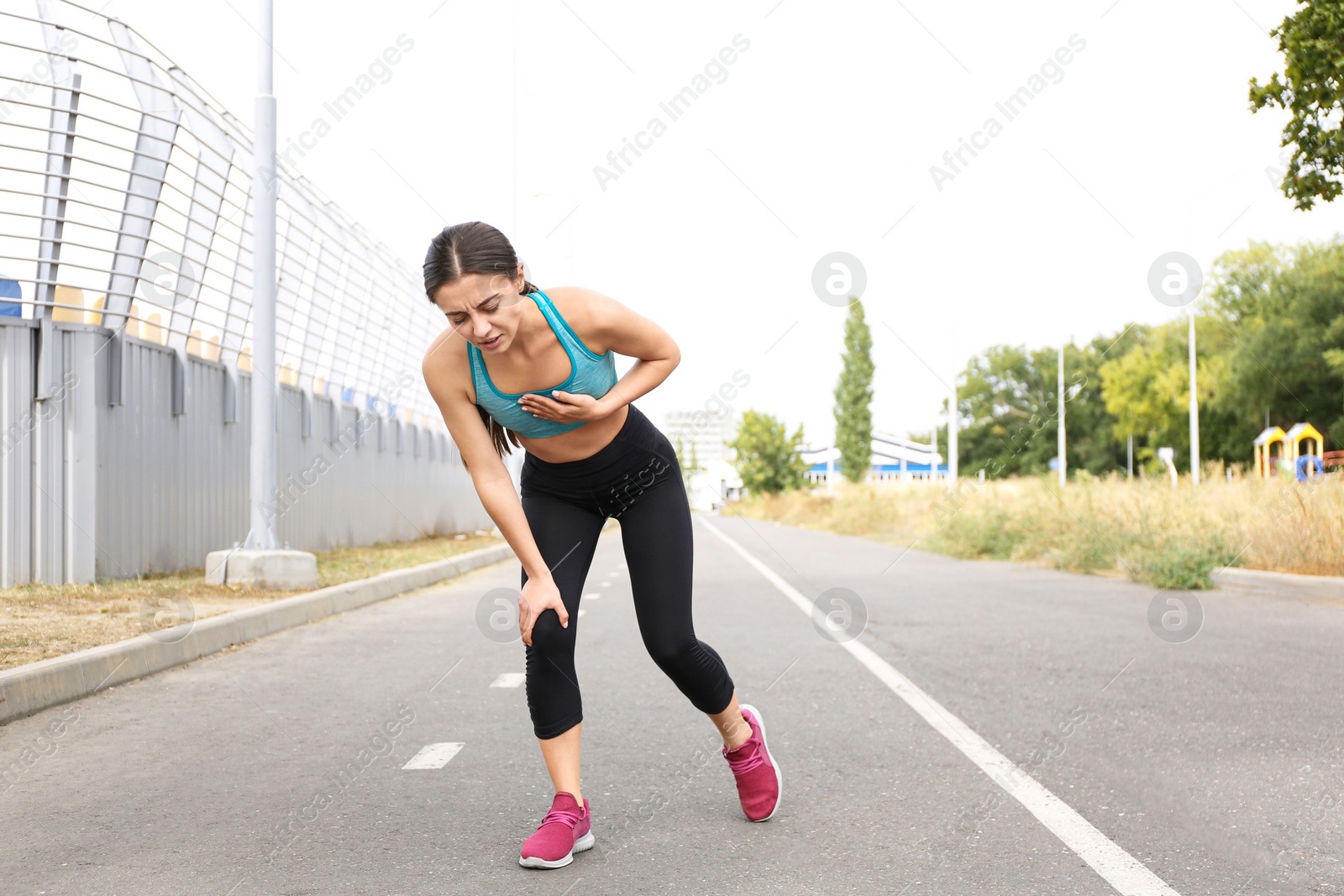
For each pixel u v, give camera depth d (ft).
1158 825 10.80
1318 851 9.97
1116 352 148.05
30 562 28.86
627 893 9.09
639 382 10.21
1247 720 15.71
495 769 13.41
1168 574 36.55
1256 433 124.57
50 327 28.96
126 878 9.48
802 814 11.41
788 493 131.23
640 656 22.57
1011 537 53.93
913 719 16.10
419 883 9.38
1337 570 37.06
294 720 16.35
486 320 9.00
